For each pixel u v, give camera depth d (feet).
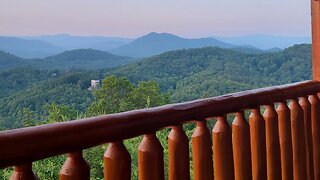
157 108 4.95
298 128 7.98
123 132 4.41
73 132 3.88
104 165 4.41
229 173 5.94
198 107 5.45
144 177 4.77
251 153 6.65
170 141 5.16
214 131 5.89
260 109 6.82
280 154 7.34
